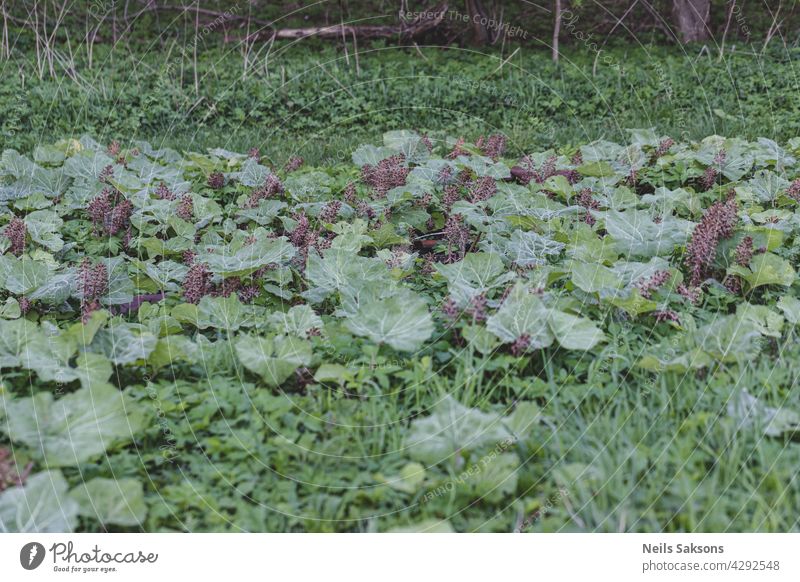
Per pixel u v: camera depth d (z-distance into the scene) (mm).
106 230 5703
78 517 2777
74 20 14555
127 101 10898
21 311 4215
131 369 3533
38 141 9344
